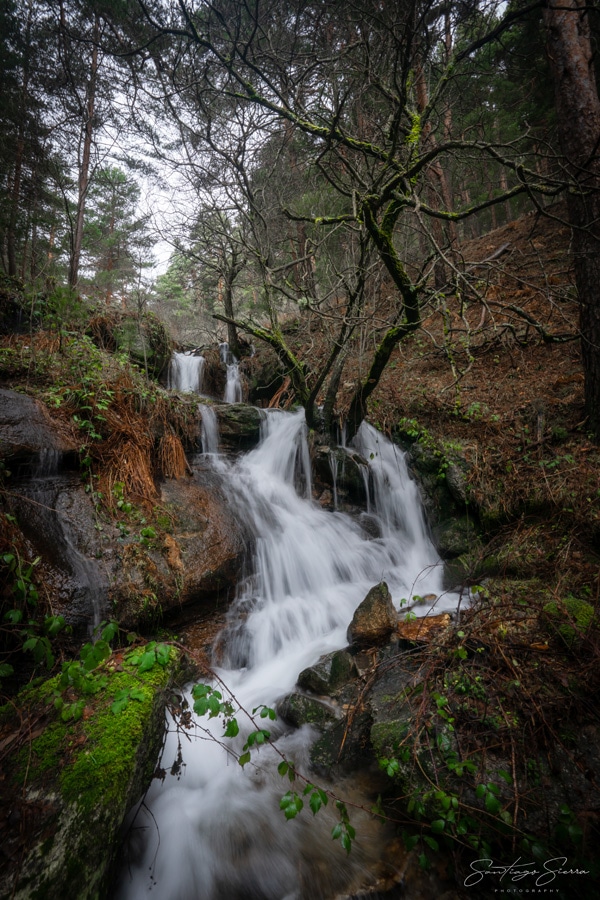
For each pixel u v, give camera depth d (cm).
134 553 384
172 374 911
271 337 667
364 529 595
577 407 576
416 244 985
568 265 943
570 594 366
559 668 283
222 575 434
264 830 256
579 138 507
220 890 232
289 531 533
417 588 485
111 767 207
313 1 422
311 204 780
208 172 605
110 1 399
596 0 480
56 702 228
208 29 390
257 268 806
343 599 483
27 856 173
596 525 420
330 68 455
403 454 643
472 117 868
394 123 419
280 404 840
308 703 330
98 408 453
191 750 302
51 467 401
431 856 227
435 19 427
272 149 650
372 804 259
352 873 230
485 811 219
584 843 202
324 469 644
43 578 323
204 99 514
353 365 873
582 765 234
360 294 579
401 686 309
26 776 204
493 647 306
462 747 250
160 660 256
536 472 505
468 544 515
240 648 405
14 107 916
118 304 931
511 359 751
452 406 673
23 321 704
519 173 394
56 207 1249
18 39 728
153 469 494
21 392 458
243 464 639
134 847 235
